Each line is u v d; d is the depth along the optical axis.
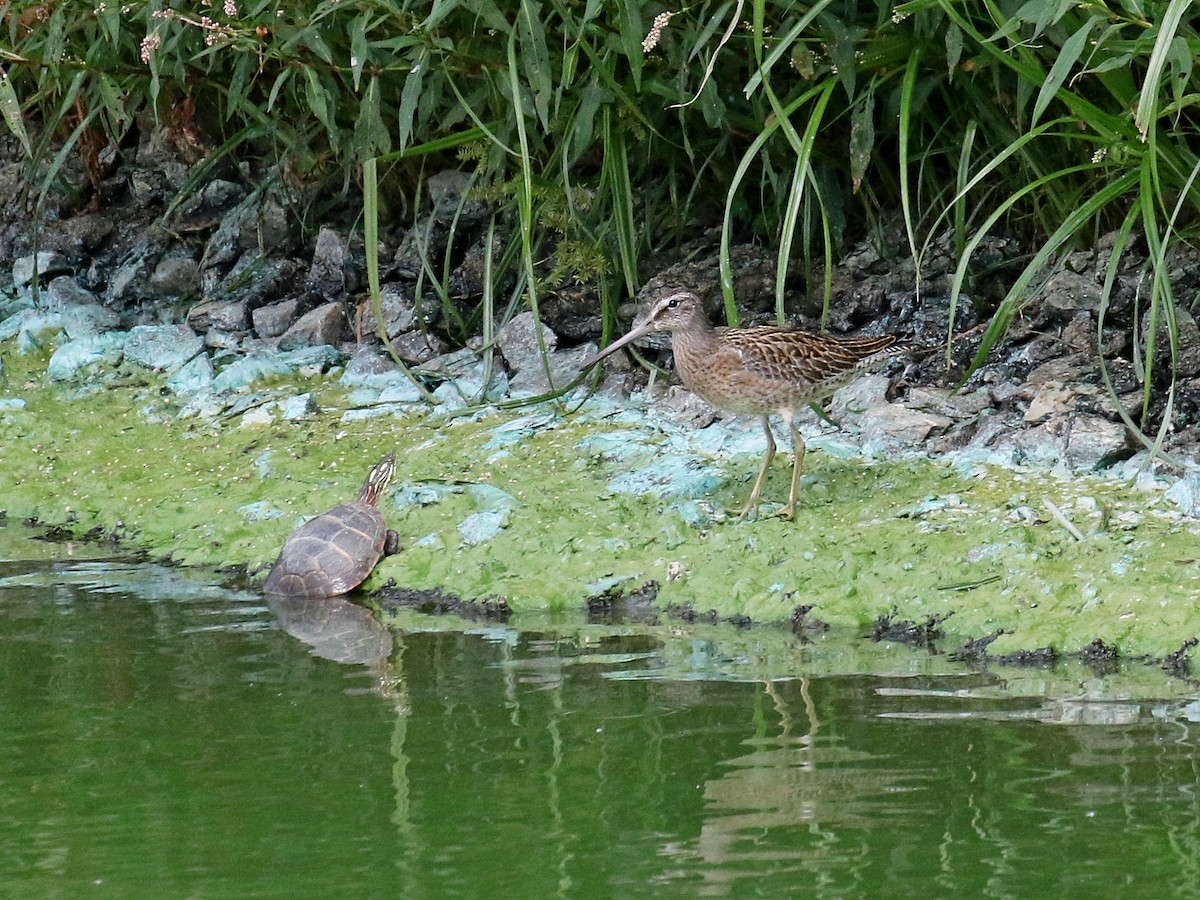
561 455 13.04
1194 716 8.47
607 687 9.30
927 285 14.62
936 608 10.31
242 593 11.62
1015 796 7.46
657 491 12.23
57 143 18.70
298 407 14.52
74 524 13.26
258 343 15.99
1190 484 11.05
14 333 16.69
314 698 9.22
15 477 14.00
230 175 18.30
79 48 14.63
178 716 8.92
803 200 15.05
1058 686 9.08
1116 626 9.69
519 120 11.56
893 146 15.14
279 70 15.41
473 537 11.90
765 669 9.59
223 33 12.53
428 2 13.82
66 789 7.88
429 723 8.73
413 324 15.73
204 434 14.43
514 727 8.64
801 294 15.16
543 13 13.53
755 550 11.22
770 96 11.30
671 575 11.15
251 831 7.34
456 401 14.36
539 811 7.49
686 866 6.84
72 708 9.09
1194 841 6.92
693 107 14.23
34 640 10.44
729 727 8.54
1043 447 12.13
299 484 13.06
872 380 13.51
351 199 17.47
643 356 14.84
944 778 7.72
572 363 14.69
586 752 8.23
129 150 18.89
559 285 15.42
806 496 11.89
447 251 14.71
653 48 13.35
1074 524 10.89
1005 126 13.56
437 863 6.95
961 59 13.09
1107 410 12.30
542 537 11.75
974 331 13.95
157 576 12.04
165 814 7.55
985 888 6.55
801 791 7.62
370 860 6.99
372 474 12.45
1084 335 13.41
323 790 7.80
